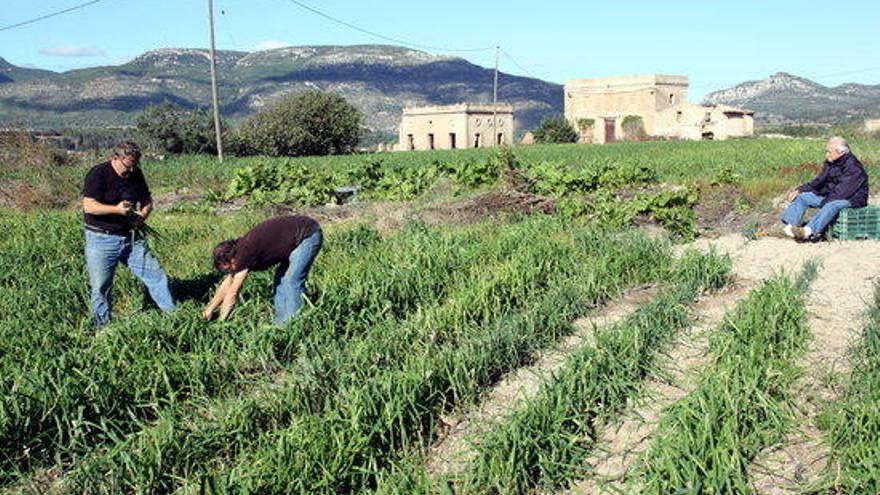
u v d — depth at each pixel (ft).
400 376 19.69
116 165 26.78
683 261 32.55
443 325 25.20
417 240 37.70
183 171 105.29
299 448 16.99
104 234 26.81
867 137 207.00
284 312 25.85
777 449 17.47
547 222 44.16
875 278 29.91
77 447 18.43
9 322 26.12
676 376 21.72
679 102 281.33
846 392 19.34
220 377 22.08
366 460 17.33
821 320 25.64
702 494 14.96
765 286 27.50
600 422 19.25
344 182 72.74
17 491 16.90
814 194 38.32
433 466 17.84
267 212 56.90
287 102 217.36
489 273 30.91
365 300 26.91
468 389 20.89
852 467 15.90
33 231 45.68
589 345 22.66
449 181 70.33
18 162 92.43
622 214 46.29
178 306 26.76
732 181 65.41
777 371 20.02
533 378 22.18
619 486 16.57
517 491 16.43
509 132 292.81
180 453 17.29
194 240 43.32
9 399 18.56
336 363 21.34
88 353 21.81
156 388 20.56
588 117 290.76
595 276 30.94
